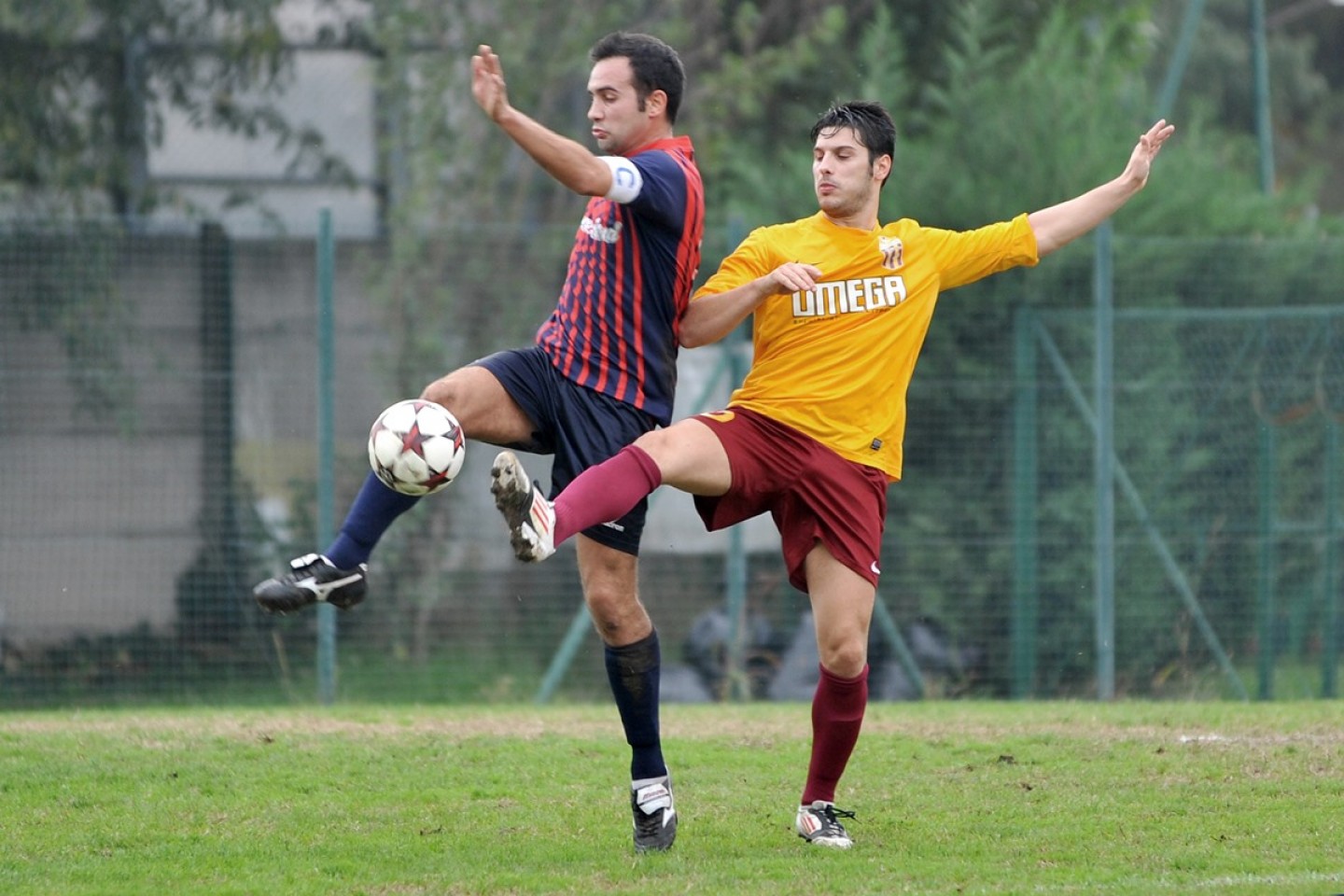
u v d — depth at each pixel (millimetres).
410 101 49000
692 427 19453
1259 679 40500
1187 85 91062
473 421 18953
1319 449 41219
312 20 49688
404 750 26219
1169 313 40531
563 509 17578
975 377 40438
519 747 26672
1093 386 40250
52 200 46719
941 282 20609
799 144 54844
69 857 19875
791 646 39125
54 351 38344
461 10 49625
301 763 25250
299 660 38812
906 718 30297
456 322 40562
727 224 42594
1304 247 42031
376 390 39938
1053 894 17906
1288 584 41062
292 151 49594
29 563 38031
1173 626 40219
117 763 25078
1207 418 40781
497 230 40438
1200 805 22625
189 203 47719
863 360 19922
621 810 22562
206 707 37031
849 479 19750
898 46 50438
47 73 46844
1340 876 18844
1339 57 114688
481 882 18547
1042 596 40094
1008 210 44375
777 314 20125
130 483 38562
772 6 55906
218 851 20156
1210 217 46312
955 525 40125
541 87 49844
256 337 39562
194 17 48094
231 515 38906
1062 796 23156
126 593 38438
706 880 18547
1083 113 46750
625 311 19172
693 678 38875
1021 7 55969
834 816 20797
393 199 49688
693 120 51312
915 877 18797
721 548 39594
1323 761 25281
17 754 25797
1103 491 39344
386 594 39219
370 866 19469
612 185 18219
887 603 40062
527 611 39750
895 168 45031
